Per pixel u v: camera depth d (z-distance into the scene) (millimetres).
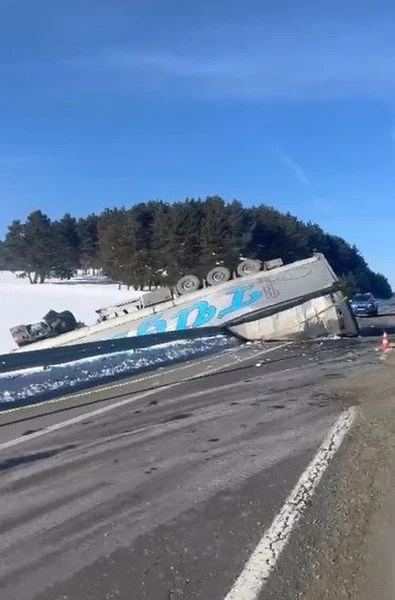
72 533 5438
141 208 99688
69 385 14102
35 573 4715
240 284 24391
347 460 7254
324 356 17672
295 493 6207
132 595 4316
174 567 4711
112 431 9281
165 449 8086
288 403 10852
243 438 8500
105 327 24500
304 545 5008
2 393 13078
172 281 82938
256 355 18781
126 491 6488
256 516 5648
